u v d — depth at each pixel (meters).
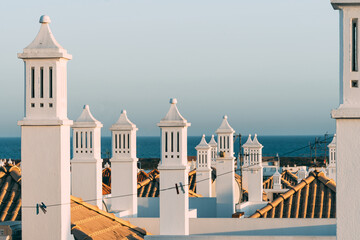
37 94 14.32
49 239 14.36
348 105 10.44
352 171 10.42
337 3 10.38
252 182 34.81
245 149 37.31
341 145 10.46
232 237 14.38
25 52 14.23
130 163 23.98
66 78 14.70
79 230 15.70
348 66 10.47
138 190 31.53
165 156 18.94
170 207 18.83
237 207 29.03
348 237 10.38
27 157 14.36
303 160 113.56
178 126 18.86
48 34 14.45
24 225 14.41
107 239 16.77
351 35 10.45
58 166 14.29
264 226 20.95
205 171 33.06
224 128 29.42
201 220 21.23
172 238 14.69
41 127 14.29
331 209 23.84
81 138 22.47
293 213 23.88
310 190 25.23
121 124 24.05
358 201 10.38
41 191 14.34
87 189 22.33
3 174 20.14
